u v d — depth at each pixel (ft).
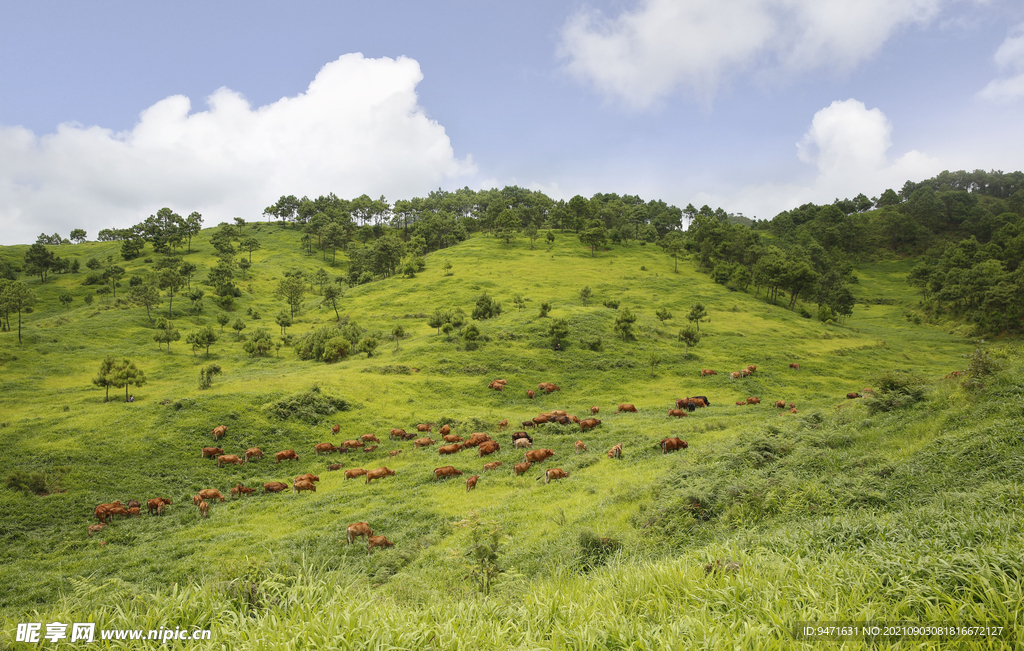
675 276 379.55
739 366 193.47
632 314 217.97
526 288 337.52
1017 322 260.62
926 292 391.65
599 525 47.75
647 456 76.59
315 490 88.79
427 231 558.97
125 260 472.03
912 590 16.83
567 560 36.50
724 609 17.57
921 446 44.01
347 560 52.01
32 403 149.38
